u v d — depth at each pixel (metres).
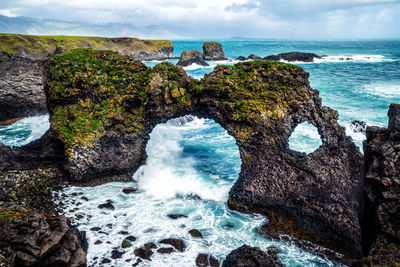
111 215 18.70
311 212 17.36
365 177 13.96
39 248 12.34
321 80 56.78
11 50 66.25
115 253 15.26
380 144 13.54
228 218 18.83
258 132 21.20
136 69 24.22
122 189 22.11
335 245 16.34
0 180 19.80
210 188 21.95
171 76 23.91
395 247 11.92
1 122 38.12
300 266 14.97
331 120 21.12
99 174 22.77
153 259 15.03
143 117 23.78
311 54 103.56
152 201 20.55
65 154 21.91
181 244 16.11
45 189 20.59
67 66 23.59
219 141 31.20
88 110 23.06
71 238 13.62
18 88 41.72
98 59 24.44
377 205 12.87
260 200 19.12
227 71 23.27
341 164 19.50
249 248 14.84
